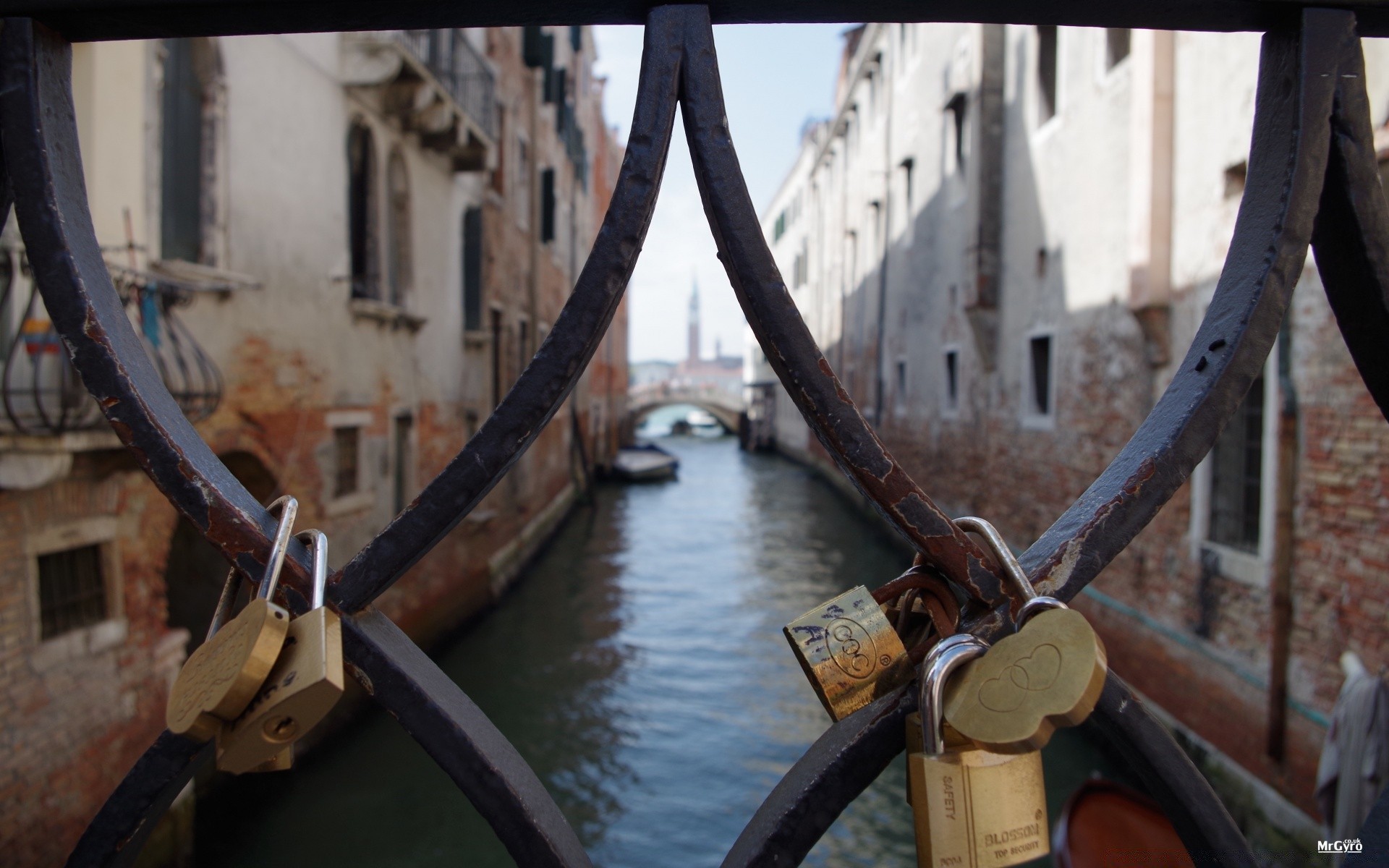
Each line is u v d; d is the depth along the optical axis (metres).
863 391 23.52
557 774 8.26
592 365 32.06
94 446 4.51
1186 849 0.76
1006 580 0.71
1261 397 6.30
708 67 0.73
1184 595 7.08
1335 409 5.27
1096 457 8.87
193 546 7.91
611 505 27.09
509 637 12.68
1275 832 5.61
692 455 48.28
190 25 0.79
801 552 19.45
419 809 7.08
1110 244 8.54
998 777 0.64
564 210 23.20
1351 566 5.12
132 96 5.16
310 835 6.71
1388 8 0.77
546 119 20.47
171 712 0.59
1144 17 0.79
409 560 0.70
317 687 0.55
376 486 9.60
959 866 0.63
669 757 8.64
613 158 38.69
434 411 11.66
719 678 10.97
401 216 10.66
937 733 0.63
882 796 7.69
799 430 40.09
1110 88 8.53
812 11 0.77
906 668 0.73
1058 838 4.86
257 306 7.03
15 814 4.26
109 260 4.95
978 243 12.06
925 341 16.38
